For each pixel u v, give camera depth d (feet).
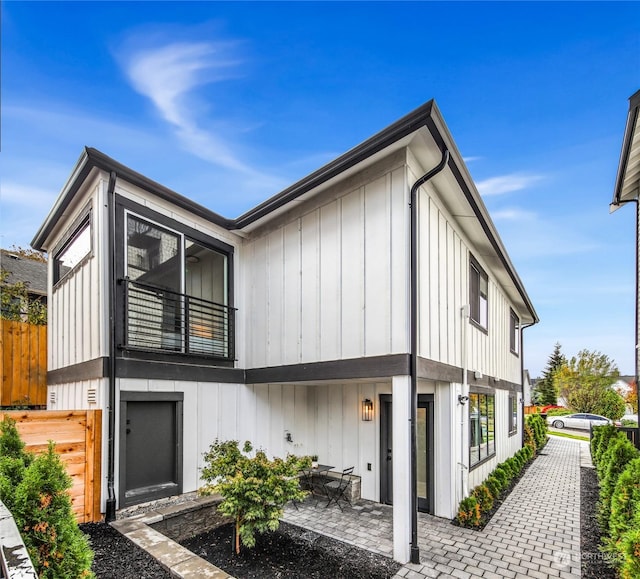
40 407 27.25
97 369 18.19
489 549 16.81
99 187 18.92
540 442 49.83
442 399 21.59
